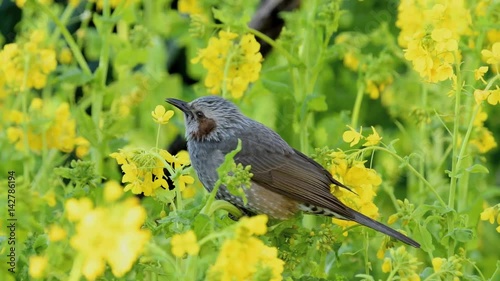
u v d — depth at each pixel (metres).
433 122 14.84
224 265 7.96
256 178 11.93
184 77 18.73
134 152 10.27
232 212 11.60
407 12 14.12
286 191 11.77
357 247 11.94
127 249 7.12
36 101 13.77
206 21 12.81
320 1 13.70
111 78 17.75
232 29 12.90
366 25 19.00
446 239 10.93
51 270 9.38
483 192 12.65
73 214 7.22
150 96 16.48
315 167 11.70
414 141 15.14
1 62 13.16
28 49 13.17
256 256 7.97
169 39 18.66
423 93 14.08
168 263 9.17
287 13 15.83
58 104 16.11
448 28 12.15
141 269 9.23
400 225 12.37
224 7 15.87
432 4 13.89
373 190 12.12
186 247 7.96
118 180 13.59
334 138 14.14
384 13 18.31
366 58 14.32
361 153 11.32
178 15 17.22
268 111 16.61
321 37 13.23
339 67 19.02
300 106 13.17
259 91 13.78
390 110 16.75
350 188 11.39
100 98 13.39
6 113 14.43
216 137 12.34
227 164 9.08
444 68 10.73
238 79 12.77
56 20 13.28
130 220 7.16
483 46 13.72
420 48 10.72
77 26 18.11
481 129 13.07
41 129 13.50
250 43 12.73
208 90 13.23
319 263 11.31
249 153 12.05
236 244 7.88
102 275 9.14
